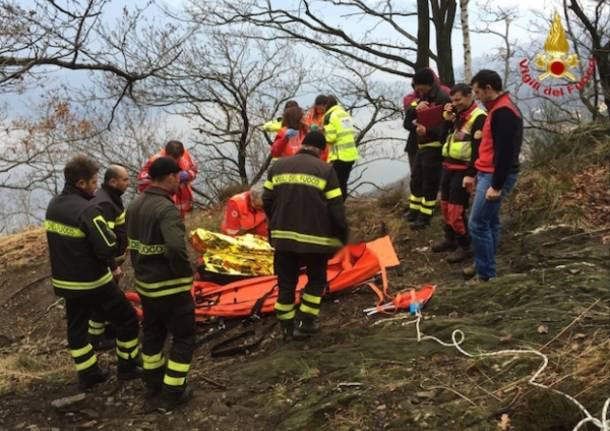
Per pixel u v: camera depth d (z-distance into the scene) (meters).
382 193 8.54
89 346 4.33
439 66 12.51
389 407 3.26
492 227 5.20
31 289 7.07
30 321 6.42
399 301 4.89
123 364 4.39
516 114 4.53
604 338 3.45
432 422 3.02
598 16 10.53
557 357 3.34
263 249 6.16
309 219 4.25
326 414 3.32
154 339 3.93
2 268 7.73
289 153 6.59
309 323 4.56
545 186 6.72
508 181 4.88
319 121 7.17
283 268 4.55
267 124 7.09
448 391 3.28
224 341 4.90
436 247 6.40
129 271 6.93
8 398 4.30
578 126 8.32
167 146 6.40
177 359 3.78
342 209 4.30
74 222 3.99
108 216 4.66
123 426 3.71
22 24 6.66
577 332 3.64
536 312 4.09
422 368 3.63
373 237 7.09
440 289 5.08
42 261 7.77
